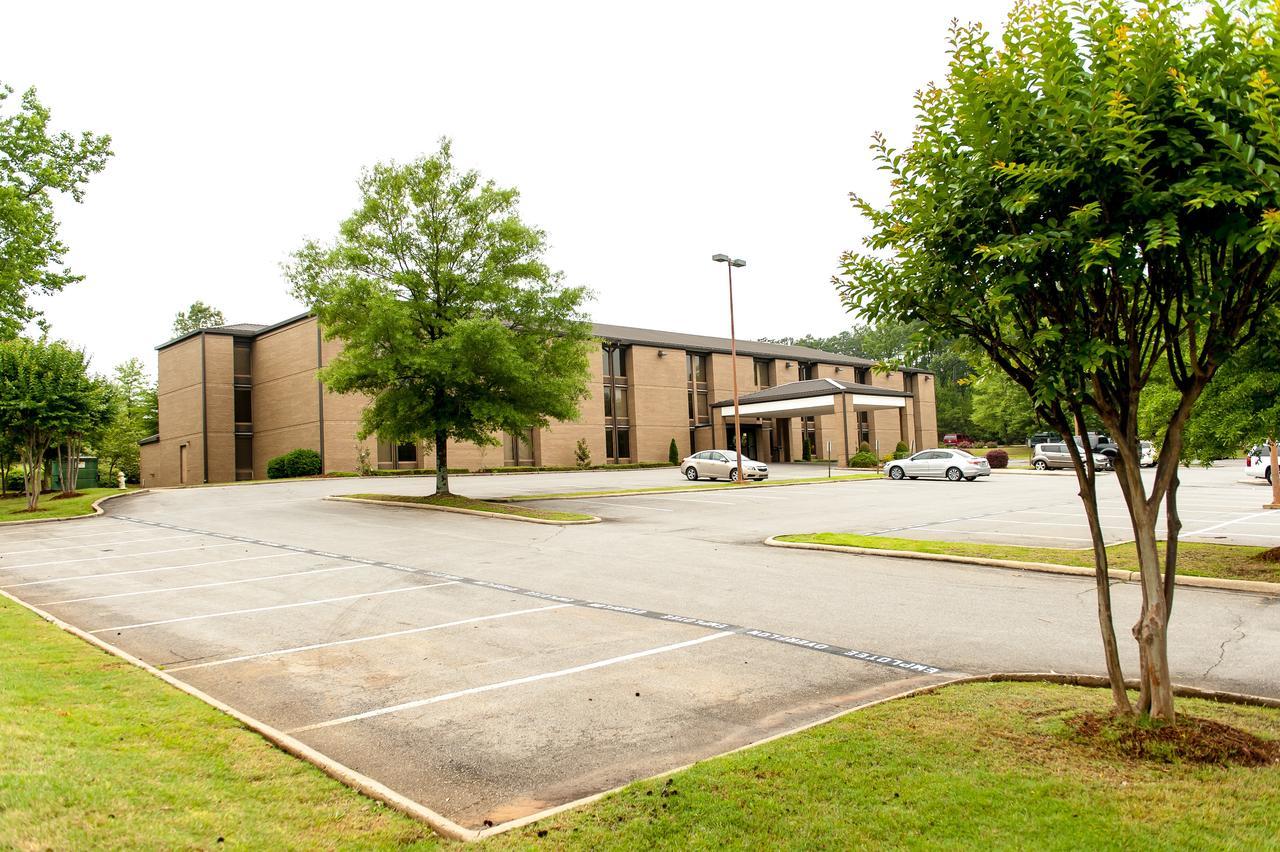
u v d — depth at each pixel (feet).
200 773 14.37
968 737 16.01
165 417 156.66
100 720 17.03
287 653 25.94
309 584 38.70
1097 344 13.89
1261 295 14.48
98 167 90.27
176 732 16.63
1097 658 23.72
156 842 11.37
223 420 145.89
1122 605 30.99
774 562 43.11
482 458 151.23
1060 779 13.70
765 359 202.18
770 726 18.67
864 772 14.20
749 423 192.95
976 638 26.37
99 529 66.59
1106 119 13.44
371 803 13.67
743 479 116.88
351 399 135.54
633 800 13.44
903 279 16.93
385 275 83.30
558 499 88.99
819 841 11.66
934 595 33.50
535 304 82.74
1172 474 15.42
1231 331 14.34
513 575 40.42
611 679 22.67
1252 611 29.27
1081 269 13.69
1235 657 23.35
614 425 171.53
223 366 146.82
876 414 211.20
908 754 15.07
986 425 242.78
